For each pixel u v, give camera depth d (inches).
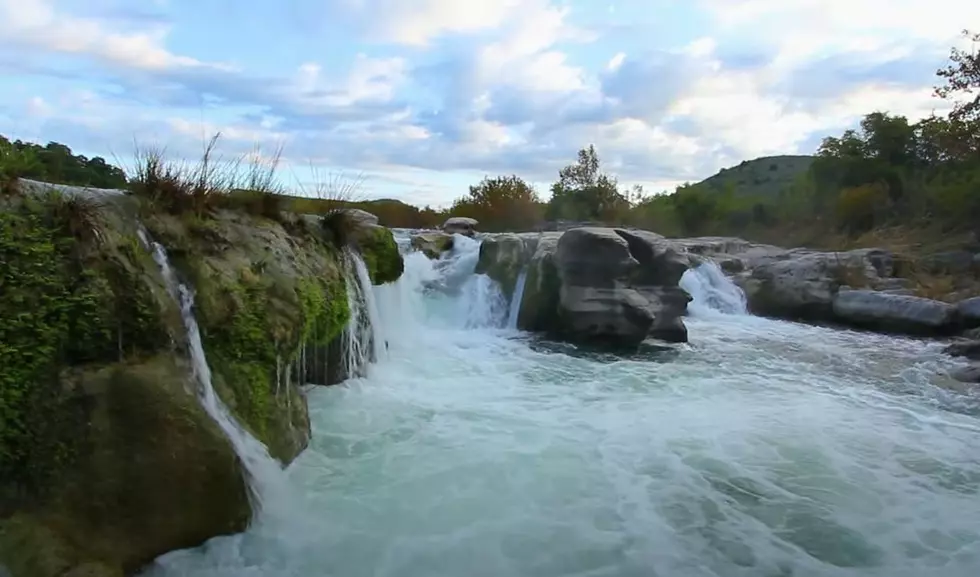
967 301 642.8
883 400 384.5
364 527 204.1
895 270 829.8
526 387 380.2
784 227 1496.1
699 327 651.5
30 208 182.4
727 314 755.4
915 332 659.4
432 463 255.4
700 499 236.5
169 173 253.3
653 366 453.1
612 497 234.2
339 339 335.6
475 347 492.1
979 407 373.1
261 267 264.2
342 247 365.1
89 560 153.5
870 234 1247.5
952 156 1257.4
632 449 282.4
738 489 246.5
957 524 224.2
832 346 569.3
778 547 205.3
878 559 200.5
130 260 199.3
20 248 173.2
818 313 747.4
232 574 173.5
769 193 2161.7
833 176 1529.3
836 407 364.2
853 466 273.7
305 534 197.3
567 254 530.9
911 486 255.8
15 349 162.1
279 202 321.4
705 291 761.0
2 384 157.2
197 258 234.5
